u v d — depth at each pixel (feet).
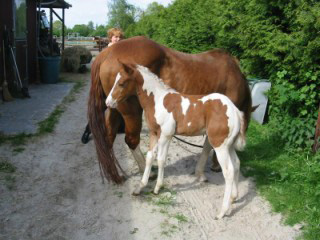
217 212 11.67
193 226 10.77
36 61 33.94
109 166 12.24
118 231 10.32
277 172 14.10
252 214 11.60
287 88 18.01
